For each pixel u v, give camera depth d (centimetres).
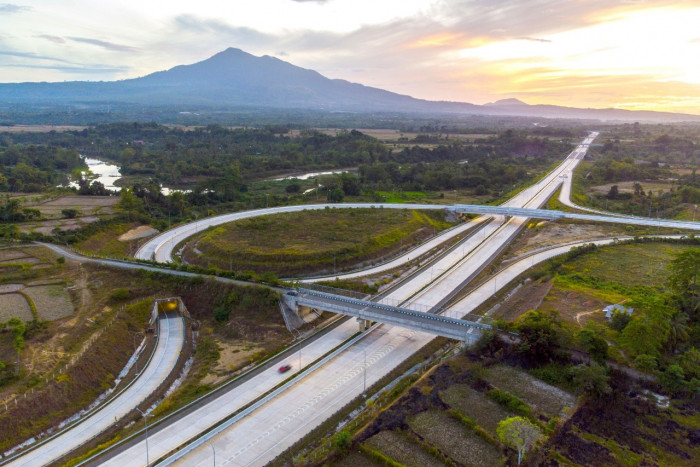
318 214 18625
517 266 13550
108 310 10450
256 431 6800
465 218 19812
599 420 6562
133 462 6200
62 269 12350
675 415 6675
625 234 16312
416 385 7419
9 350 8425
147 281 11831
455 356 8250
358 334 9756
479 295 11475
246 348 9494
